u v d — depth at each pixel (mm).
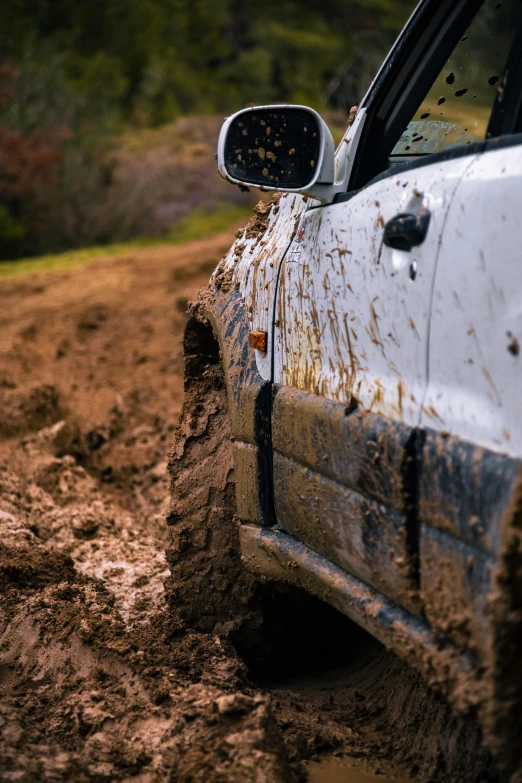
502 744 1799
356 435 2330
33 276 16016
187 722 2605
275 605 3223
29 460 5555
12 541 4238
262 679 3348
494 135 2371
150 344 10375
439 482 2010
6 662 3164
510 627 1737
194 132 33969
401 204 2287
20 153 22938
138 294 13750
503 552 1718
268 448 2939
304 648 3453
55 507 4965
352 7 47344
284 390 2838
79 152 25844
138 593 3975
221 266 3533
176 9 46969
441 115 2609
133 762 2529
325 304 2602
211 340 3594
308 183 2689
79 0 41438
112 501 5383
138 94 40344
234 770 2328
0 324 11414
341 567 2529
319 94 44906
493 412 1911
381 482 2213
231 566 3230
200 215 26484
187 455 3406
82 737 2699
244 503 3043
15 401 6926
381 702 3000
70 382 8672
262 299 3035
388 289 2285
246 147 2734
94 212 24047
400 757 2682
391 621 2213
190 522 3299
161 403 7551
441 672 1979
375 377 2348
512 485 1774
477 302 1963
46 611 3381
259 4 50000
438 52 2553
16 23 33406
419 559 2111
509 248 1890
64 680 3020
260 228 3328
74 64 37750
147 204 25531
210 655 3094
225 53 47750
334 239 2594
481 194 2004
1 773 2412
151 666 2998
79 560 4387
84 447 6355
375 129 2734
